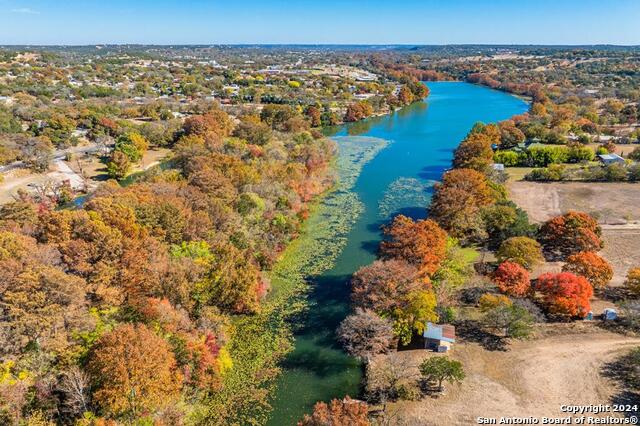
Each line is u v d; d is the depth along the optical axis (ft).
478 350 175.42
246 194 283.18
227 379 168.14
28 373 135.33
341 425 121.19
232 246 216.54
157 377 137.39
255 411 153.48
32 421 122.93
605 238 269.85
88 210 220.02
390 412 148.05
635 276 201.87
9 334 140.36
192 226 232.94
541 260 234.17
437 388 157.07
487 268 236.02
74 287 155.43
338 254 263.29
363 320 177.47
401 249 217.56
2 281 148.36
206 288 194.80
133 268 184.44
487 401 150.61
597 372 161.17
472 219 266.77
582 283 190.49
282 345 186.60
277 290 226.79
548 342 178.50
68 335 149.79
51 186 351.67
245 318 204.85
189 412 150.71
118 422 130.41
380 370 166.09
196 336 169.07
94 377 136.77
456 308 201.16
